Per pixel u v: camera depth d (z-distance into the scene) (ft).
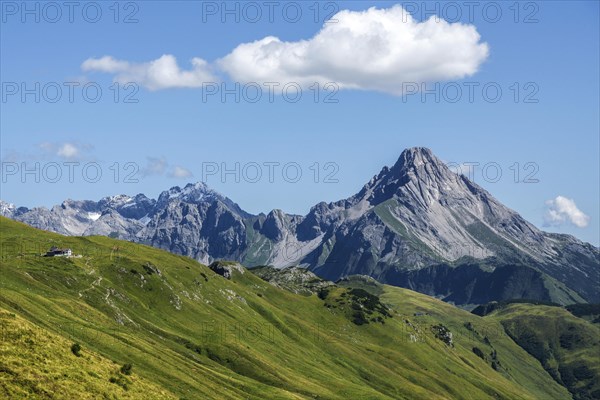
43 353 410.11
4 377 370.32
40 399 366.22
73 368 412.36
